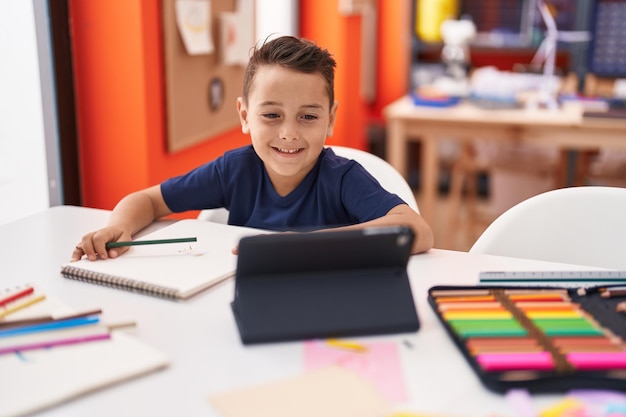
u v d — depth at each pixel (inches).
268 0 121.2
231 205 50.3
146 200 47.2
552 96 121.0
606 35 140.6
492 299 32.7
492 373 25.7
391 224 40.9
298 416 23.8
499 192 129.7
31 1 66.2
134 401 24.8
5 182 65.6
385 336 30.0
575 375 25.6
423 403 24.8
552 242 46.6
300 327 29.4
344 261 30.3
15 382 25.2
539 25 147.0
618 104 113.3
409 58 154.6
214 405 24.5
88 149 75.7
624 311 31.6
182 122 80.3
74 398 24.8
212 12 85.0
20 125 66.7
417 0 151.9
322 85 43.8
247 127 48.6
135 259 37.9
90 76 73.5
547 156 122.1
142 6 70.6
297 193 48.4
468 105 117.2
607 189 46.4
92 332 29.0
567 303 32.3
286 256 29.5
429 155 111.4
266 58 43.8
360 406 24.5
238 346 29.0
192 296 33.9
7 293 32.2
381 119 167.6
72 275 36.1
